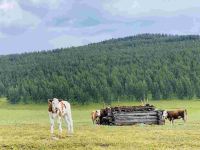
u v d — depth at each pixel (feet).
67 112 125.59
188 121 230.48
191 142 108.37
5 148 100.78
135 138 115.24
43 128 147.54
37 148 100.42
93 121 211.82
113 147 100.42
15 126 157.58
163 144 104.99
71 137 116.78
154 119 195.62
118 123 192.75
